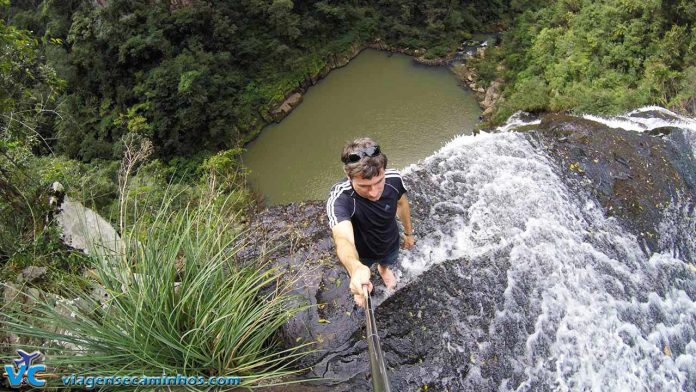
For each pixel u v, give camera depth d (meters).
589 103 12.06
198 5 18.91
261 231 4.03
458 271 3.85
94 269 3.42
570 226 4.65
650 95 11.17
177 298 2.71
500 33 23.59
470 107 19.52
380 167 2.13
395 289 3.55
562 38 16.67
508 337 3.52
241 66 20.14
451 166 5.15
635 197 5.09
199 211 3.31
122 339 2.43
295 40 21.50
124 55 17.20
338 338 3.16
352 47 23.00
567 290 4.04
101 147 15.96
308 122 19.64
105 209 5.42
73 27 17.17
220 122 17.81
